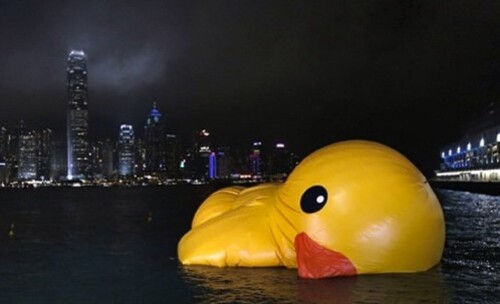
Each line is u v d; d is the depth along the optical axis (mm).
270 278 14102
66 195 140375
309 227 13945
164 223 38812
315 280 13797
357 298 12125
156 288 13984
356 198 13742
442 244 14953
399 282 13508
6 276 16391
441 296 12367
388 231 13664
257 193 16703
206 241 15914
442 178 171750
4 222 42562
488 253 19688
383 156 14445
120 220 43062
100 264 18359
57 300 13203
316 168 14484
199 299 12492
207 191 169125
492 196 82250
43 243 25750
